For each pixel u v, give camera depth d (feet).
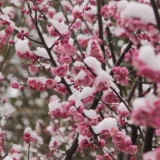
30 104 17.48
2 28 13.92
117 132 5.58
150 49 3.02
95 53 6.24
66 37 6.66
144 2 6.57
